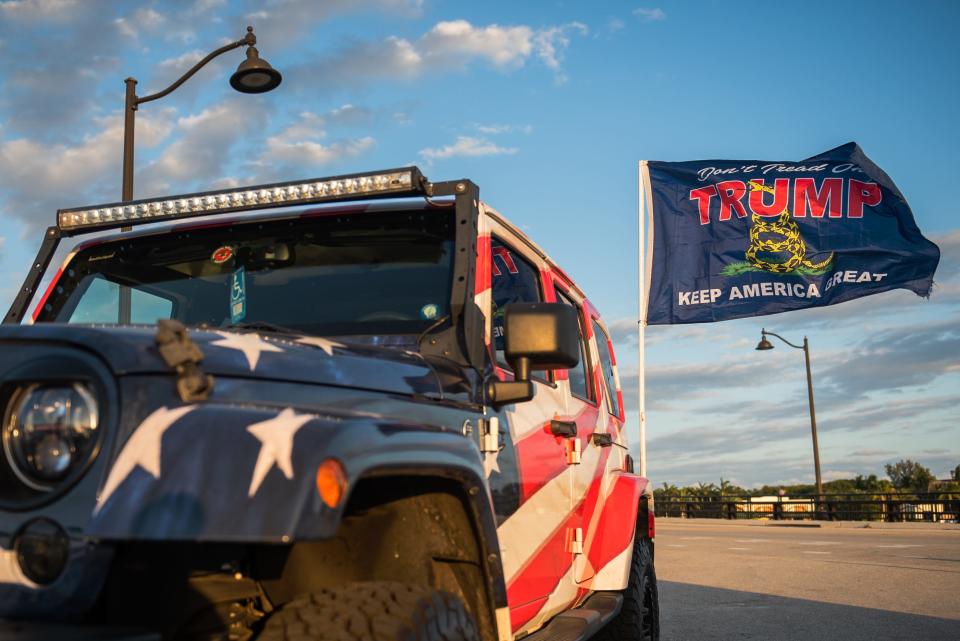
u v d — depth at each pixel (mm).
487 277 3215
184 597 2070
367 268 3127
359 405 2268
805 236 17625
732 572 12492
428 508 2520
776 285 17641
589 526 4555
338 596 2104
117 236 3510
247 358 2107
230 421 1867
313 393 2176
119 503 1748
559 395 4109
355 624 1996
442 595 2189
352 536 2447
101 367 1902
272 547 2328
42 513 1827
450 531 2531
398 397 2436
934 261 17344
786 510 31688
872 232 17625
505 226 3664
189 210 3160
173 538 1701
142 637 1657
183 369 1911
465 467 2381
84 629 1661
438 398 2611
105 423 1857
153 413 1871
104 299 3459
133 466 1789
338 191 2977
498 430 2871
